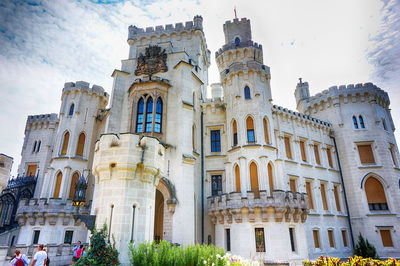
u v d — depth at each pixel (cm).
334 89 3588
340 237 2983
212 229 2519
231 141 2661
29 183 3331
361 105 3494
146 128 2427
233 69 2822
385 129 3478
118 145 1366
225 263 1071
